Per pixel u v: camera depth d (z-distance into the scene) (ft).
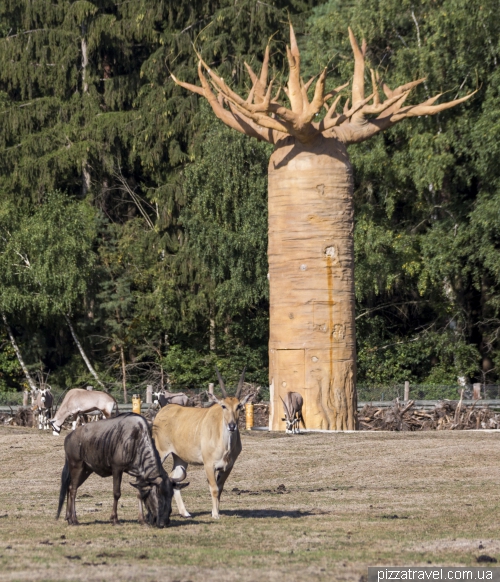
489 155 365.20
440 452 207.41
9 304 426.10
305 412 265.95
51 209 433.07
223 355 472.03
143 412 320.70
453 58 386.52
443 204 407.85
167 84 455.63
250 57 447.01
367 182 424.05
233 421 122.21
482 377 437.99
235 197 418.10
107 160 462.19
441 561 100.12
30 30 485.15
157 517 120.37
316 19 439.22
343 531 121.60
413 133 395.75
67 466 125.59
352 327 271.69
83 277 434.30
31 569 92.73
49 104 474.90
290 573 91.86
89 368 464.65
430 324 457.68
